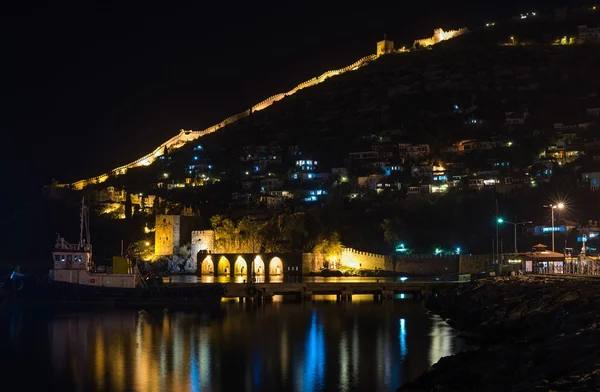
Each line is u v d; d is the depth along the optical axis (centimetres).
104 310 11906
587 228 19888
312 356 7562
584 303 6725
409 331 9081
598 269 12469
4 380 6662
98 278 12900
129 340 8756
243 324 10050
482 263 19025
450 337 8488
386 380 6394
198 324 10100
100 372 6950
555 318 6819
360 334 8962
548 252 13288
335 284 13962
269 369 6956
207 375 6756
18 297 12988
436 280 17162
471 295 10894
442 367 5778
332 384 6288
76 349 8169
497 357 5466
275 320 10469
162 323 10244
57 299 12700
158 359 7538
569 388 3897
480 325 8562
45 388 6378
